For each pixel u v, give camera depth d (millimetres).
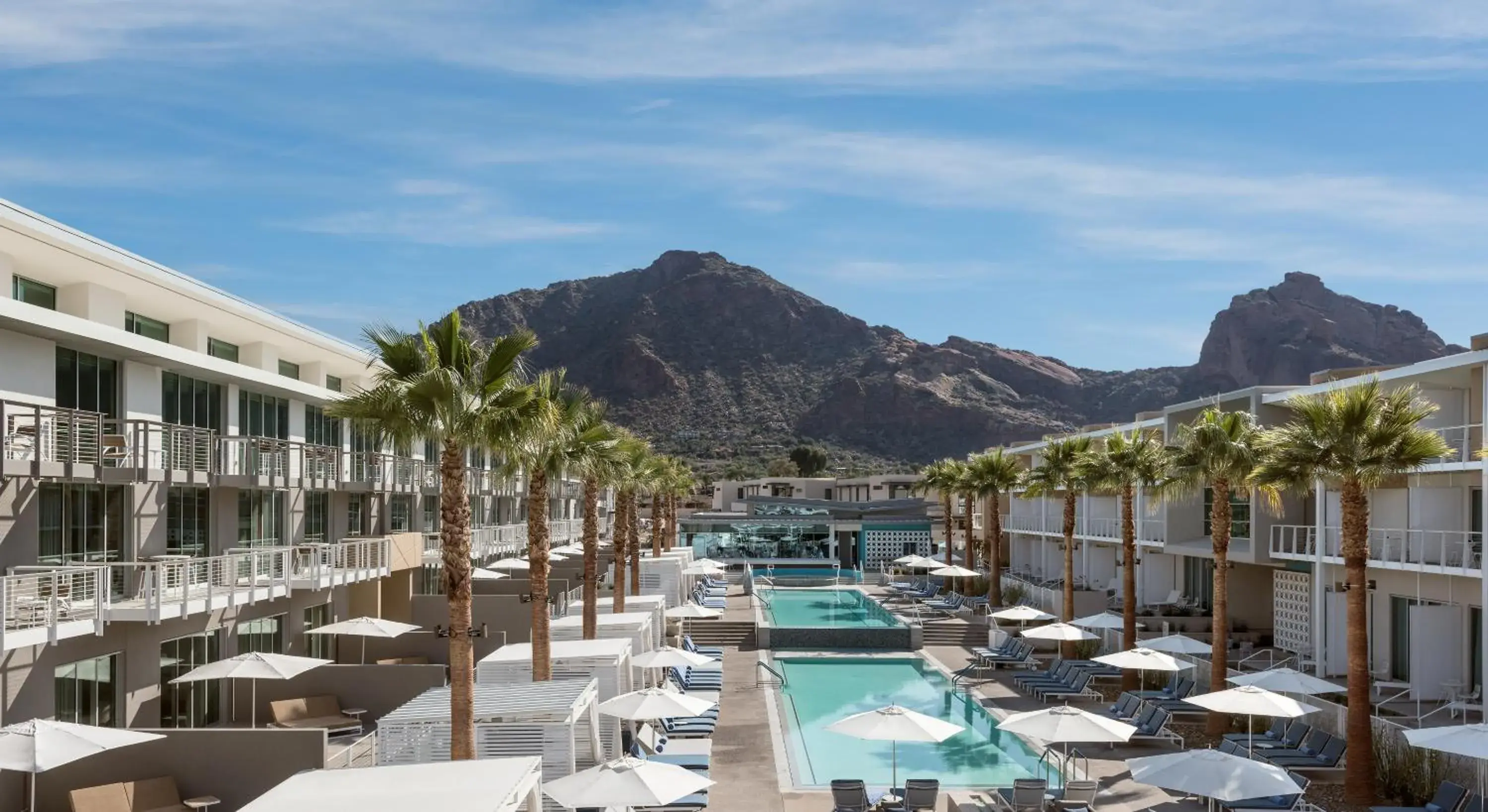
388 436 18469
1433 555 28984
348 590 36656
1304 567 34438
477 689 20844
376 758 18938
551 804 18109
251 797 18234
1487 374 24828
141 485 25266
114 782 18109
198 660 26375
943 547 85938
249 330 31406
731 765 23469
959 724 28750
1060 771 22234
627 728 23797
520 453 19578
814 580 71250
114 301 25422
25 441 21062
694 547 86562
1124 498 33406
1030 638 34656
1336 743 22281
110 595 22844
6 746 15258
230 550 26969
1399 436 20594
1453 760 20016
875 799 20344
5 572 20250
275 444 30781
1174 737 25359
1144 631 39375
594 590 29891
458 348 18578
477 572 46469
